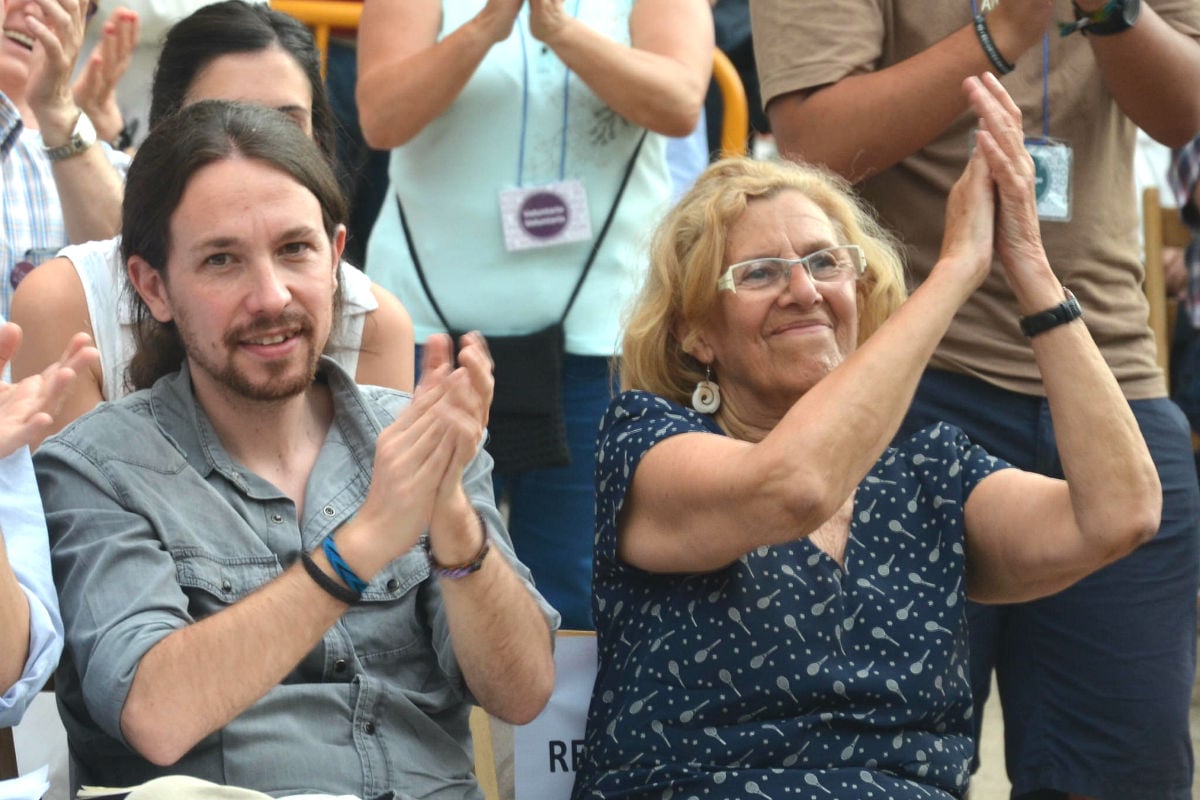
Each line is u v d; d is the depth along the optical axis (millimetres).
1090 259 5602
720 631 4340
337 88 7941
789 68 5570
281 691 4066
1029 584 4633
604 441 4613
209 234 4051
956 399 5477
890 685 4344
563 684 4754
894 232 5594
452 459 3896
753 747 4262
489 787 4727
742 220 4656
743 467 4184
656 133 6359
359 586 3842
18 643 3785
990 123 4516
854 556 4496
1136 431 4504
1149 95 5520
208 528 4141
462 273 6246
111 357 5180
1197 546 5512
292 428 4359
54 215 6125
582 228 6238
